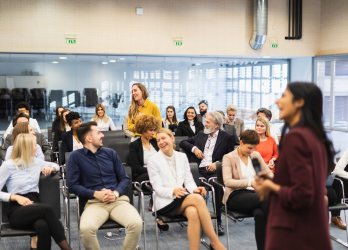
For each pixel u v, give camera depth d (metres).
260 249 3.34
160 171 3.67
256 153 4.05
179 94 11.35
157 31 10.62
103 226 3.27
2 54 9.82
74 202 5.47
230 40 11.17
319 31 12.00
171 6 10.66
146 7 10.47
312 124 1.88
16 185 3.51
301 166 1.79
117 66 10.69
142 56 10.88
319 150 1.84
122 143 5.74
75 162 3.55
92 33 10.15
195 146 4.84
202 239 4.02
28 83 10.05
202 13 10.89
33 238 3.66
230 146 4.79
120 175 3.71
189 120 7.36
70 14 9.96
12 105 9.98
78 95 10.43
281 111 2.01
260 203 3.43
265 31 10.98
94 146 3.63
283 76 12.48
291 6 11.61
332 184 4.25
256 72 12.14
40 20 9.78
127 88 10.82
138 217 3.28
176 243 3.98
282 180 1.91
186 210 3.35
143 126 4.43
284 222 1.88
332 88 11.97
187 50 10.88
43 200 3.66
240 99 12.02
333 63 11.74
